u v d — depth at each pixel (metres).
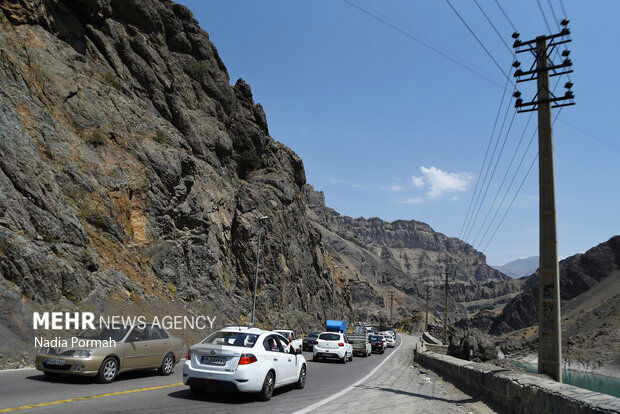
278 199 56.34
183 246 35.69
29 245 19.39
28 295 18.19
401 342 69.75
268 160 62.72
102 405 8.64
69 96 31.19
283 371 11.43
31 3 31.52
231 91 55.84
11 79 26.22
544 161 15.45
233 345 10.42
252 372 9.91
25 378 11.51
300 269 59.09
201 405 9.25
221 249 42.28
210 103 51.50
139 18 44.94
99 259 25.34
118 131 33.94
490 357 26.67
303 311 57.31
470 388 14.12
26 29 30.88
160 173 35.34
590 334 138.12
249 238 46.34
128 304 24.50
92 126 31.77
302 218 67.81
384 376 18.45
